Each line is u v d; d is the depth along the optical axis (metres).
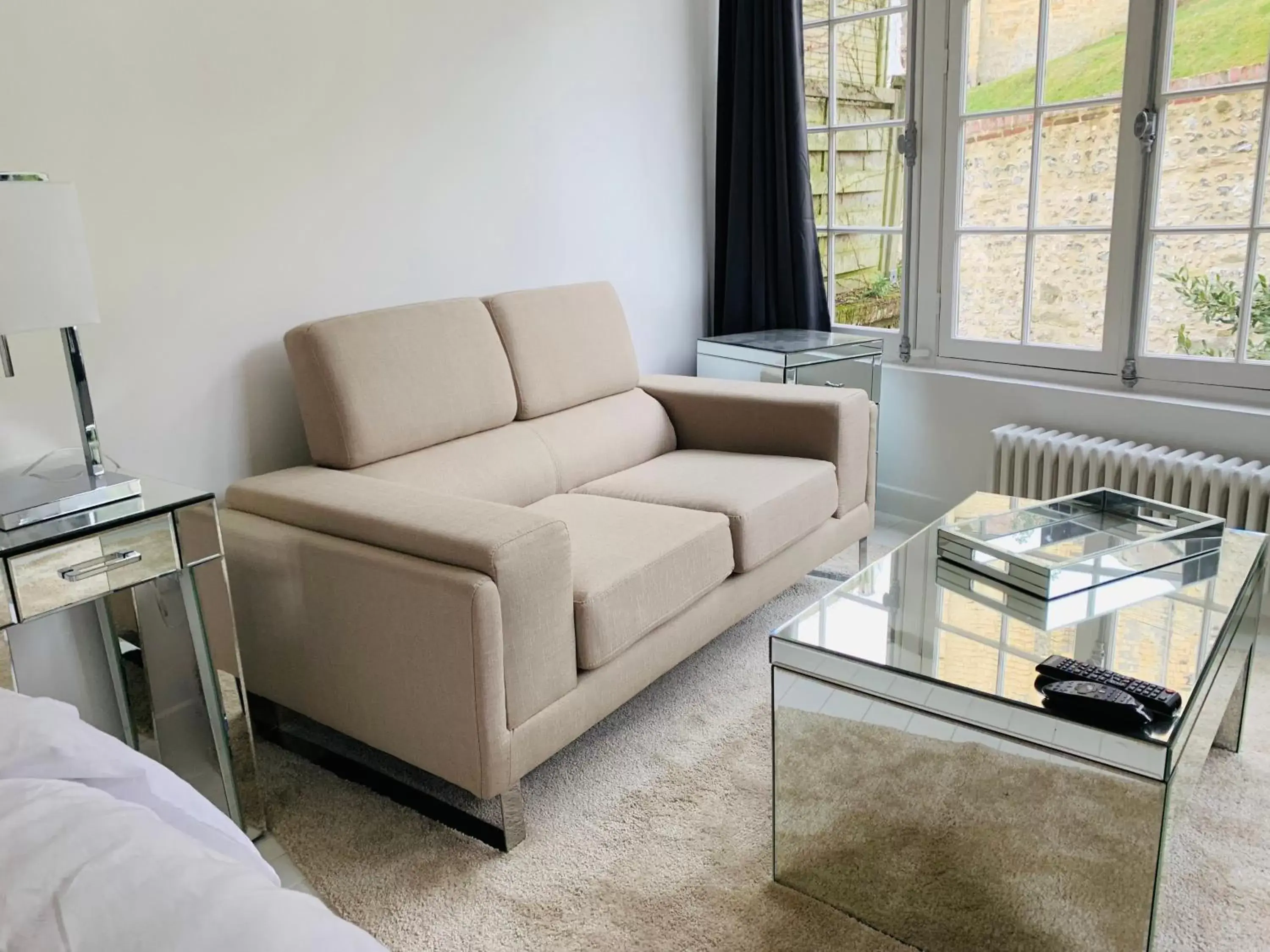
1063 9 3.02
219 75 2.32
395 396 2.44
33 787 1.01
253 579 2.14
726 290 3.77
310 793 2.17
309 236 2.56
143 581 1.78
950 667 1.62
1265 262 2.79
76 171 2.11
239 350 2.45
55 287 1.71
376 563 1.89
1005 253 3.31
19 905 0.83
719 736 2.31
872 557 3.33
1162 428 2.97
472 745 1.84
